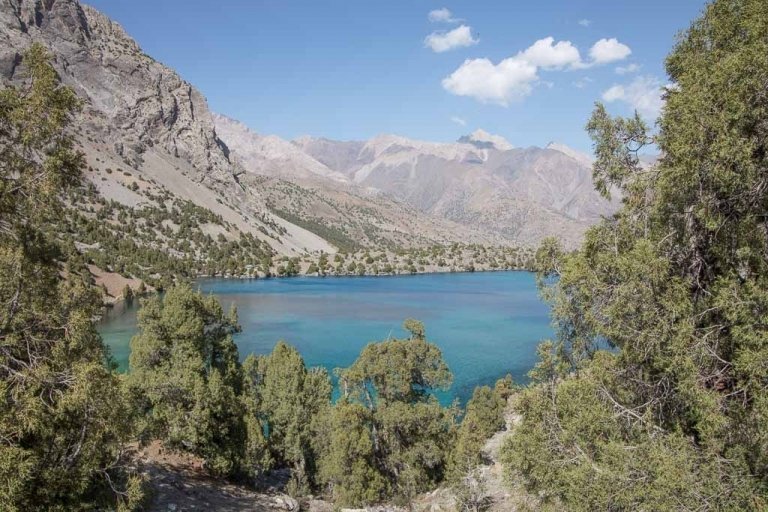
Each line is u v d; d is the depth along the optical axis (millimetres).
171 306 33875
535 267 18141
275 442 41219
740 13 13188
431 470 36469
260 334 110188
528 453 15102
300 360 43312
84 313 16469
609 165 15945
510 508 24844
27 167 16172
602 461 12734
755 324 11195
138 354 33062
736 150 11070
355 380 35688
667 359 12273
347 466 32062
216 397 32438
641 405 13586
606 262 14094
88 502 16922
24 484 13953
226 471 32656
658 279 12469
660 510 10836
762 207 12016
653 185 14273
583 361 16266
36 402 14016
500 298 174250
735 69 11398
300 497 33719
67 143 16750
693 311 12516
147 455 32062
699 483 10883
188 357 33469
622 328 13258
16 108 15281
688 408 13180
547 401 15727
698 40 14594
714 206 12430
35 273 16375
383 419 33469
